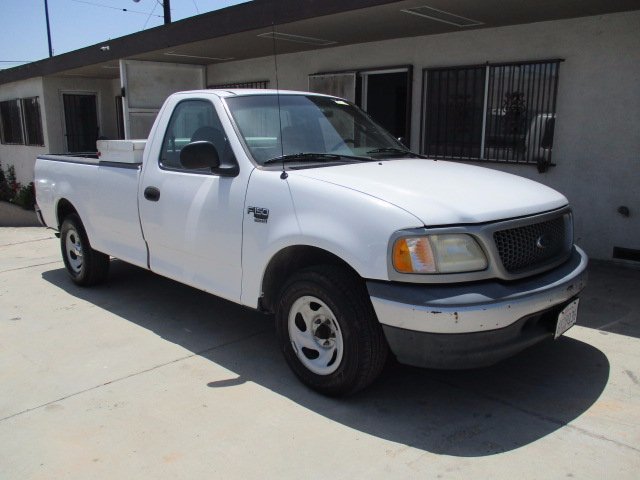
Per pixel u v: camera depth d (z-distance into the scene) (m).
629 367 3.99
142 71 11.17
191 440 3.21
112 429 3.34
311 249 3.59
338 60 9.27
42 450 3.15
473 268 3.14
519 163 7.35
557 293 3.35
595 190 6.79
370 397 3.65
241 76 11.22
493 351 3.13
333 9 6.71
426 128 8.22
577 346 4.35
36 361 4.29
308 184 3.57
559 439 3.15
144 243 4.92
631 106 6.39
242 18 7.97
